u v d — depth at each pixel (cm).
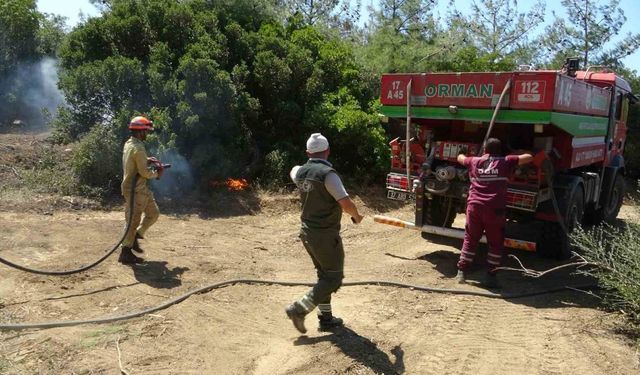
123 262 650
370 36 1706
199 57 1083
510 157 628
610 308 581
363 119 1169
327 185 464
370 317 545
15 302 525
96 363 425
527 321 548
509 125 718
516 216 748
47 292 554
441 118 701
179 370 424
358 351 466
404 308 573
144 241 756
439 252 796
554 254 761
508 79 643
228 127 1079
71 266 627
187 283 605
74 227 784
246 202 1002
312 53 1341
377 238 871
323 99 1241
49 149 1066
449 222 816
